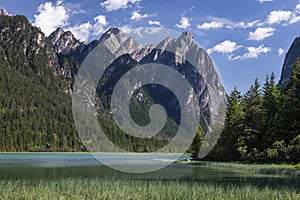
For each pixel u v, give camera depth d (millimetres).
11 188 21609
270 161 51625
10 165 53344
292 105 50969
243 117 64188
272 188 23250
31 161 67938
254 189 21859
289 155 45781
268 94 62312
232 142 64875
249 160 56375
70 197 19359
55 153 128375
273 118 57312
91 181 24734
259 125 60625
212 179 30750
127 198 18969
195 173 38312
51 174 36031
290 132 50375
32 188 21828
